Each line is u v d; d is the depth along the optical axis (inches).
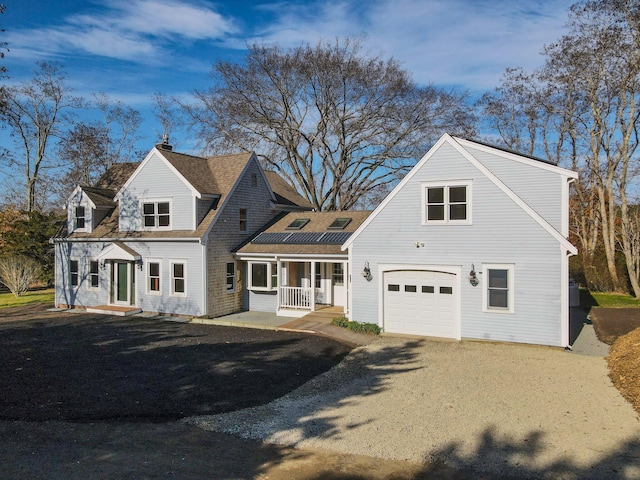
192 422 344.8
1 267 1150.3
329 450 301.6
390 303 677.3
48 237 1250.0
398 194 663.8
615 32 1008.2
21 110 1330.0
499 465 279.1
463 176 622.2
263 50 1422.2
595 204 1409.9
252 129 1491.1
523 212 589.9
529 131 1535.4
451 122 1387.8
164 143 927.0
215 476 259.1
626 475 263.1
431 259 644.1
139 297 879.1
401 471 273.3
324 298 878.4
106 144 1740.9
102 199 975.0
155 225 870.4
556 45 1148.5
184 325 764.0
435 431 331.6
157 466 267.9
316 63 1373.0
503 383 444.5
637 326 699.4
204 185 862.5
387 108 1391.5
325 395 415.2
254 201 943.7
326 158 1533.0
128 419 346.6
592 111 1198.3
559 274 573.6
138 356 546.0
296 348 595.5
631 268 1031.6
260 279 881.5
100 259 912.9
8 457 270.5
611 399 394.6
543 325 582.9
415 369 498.9
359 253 693.3
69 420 339.3
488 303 612.7
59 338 652.1
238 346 604.7
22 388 413.4
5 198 1651.1
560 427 335.0
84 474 252.5
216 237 837.8
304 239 850.8
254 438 319.3
